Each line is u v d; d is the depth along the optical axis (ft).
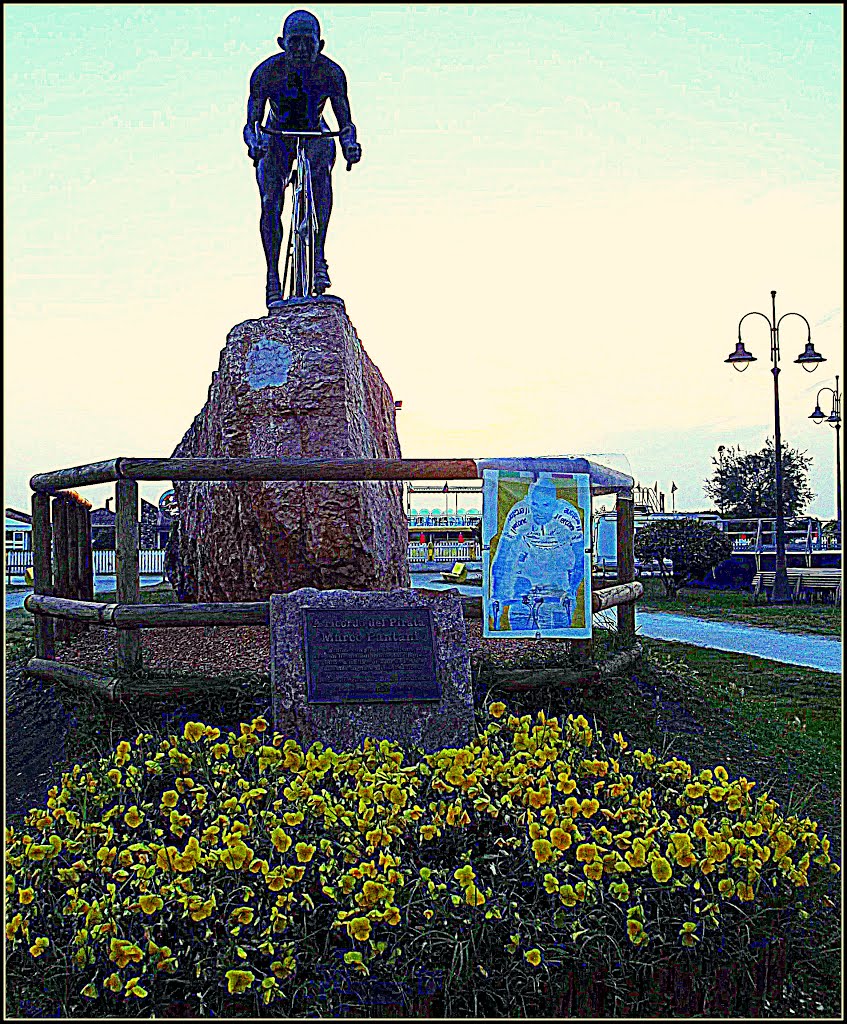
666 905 12.25
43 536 23.72
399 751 15.17
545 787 13.26
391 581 26.32
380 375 30.01
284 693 17.53
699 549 72.38
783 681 29.99
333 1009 11.30
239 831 12.46
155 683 18.98
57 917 12.59
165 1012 11.37
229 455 24.79
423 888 12.17
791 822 13.93
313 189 27.14
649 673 23.08
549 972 11.54
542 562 19.65
